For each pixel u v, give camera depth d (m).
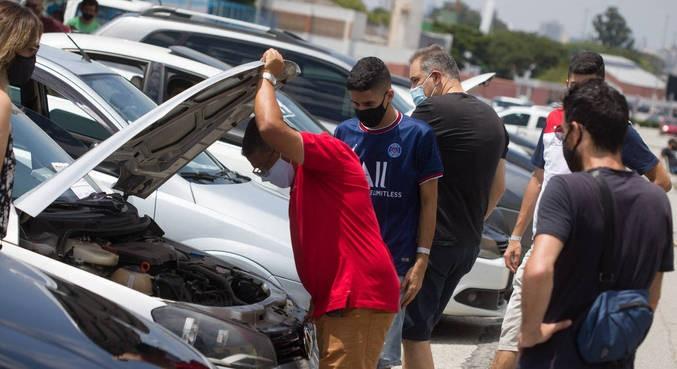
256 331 4.51
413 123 5.29
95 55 8.38
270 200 6.81
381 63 5.13
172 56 8.38
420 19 86.25
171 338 3.97
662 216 3.73
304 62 10.97
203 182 6.70
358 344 4.65
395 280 4.73
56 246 4.69
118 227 5.04
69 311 3.71
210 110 4.73
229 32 10.87
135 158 4.94
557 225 3.63
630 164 5.89
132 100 6.94
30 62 4.41
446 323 8.72
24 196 4.24
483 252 7.86
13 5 4.35
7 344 3.29
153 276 4.77
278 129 4.39
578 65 6.14
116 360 3.48
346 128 5.37
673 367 7.98
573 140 3.81
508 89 84.31
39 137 5.56
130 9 17.72
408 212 5.34
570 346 3.67
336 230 4.59
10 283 3.74
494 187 6.27
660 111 101.12
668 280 12.05
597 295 3.67
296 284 6.29
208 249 6.30
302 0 81.06
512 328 5.92
